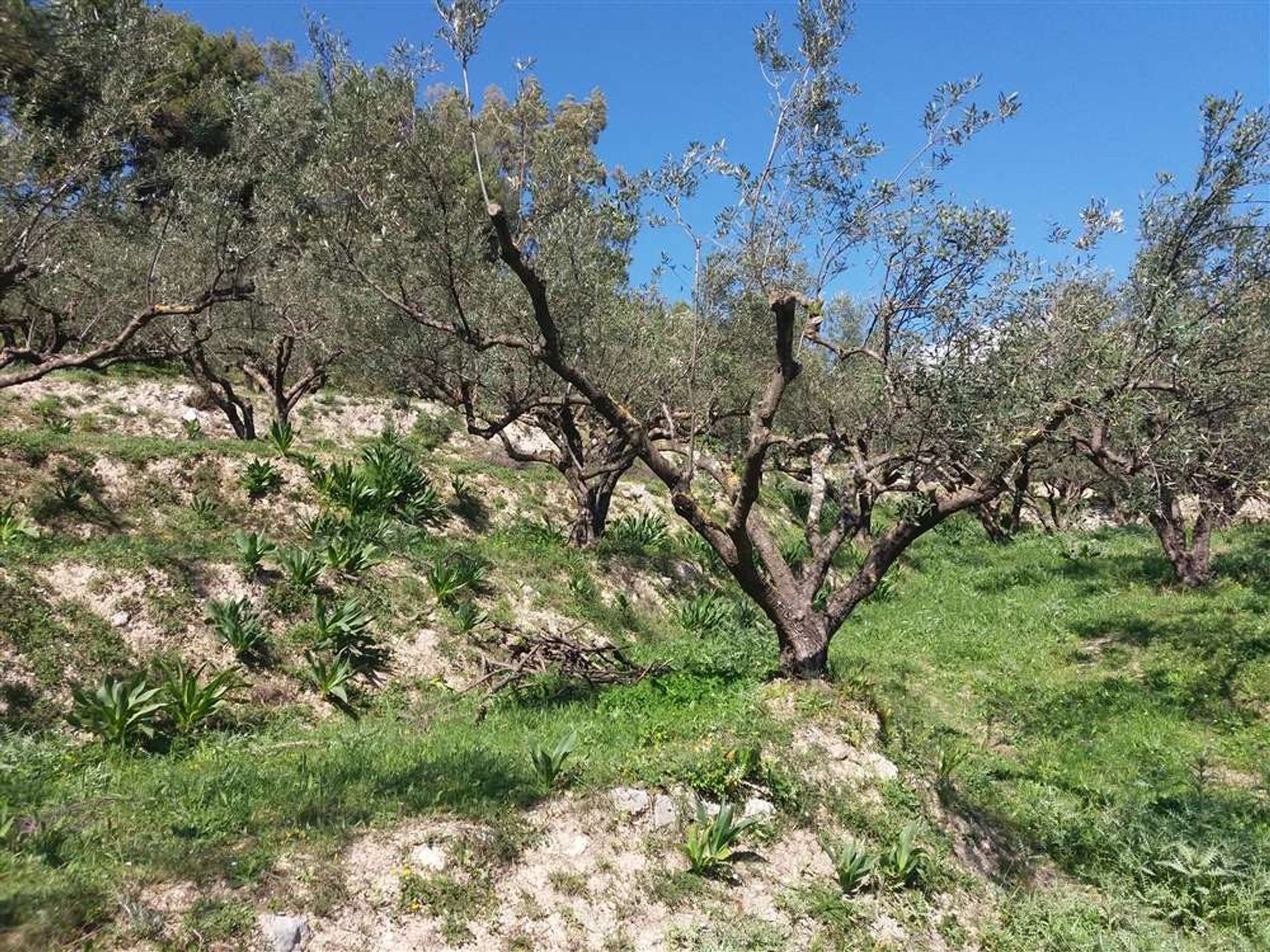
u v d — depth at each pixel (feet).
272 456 45.83
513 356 38.96
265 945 14.55
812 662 29.43
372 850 17.26
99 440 43.01
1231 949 19.71
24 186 28.68
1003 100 24.75
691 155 26.94
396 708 31.19
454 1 22.44
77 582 29.71
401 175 25.62
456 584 38.34
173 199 37.96
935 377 25.76
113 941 13.75
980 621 49.52
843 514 32.40
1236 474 30.12
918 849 21.50
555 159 30.01
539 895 17.54
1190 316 26.37
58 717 25.39
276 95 36.04
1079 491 74.79
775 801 22.03
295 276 47.42
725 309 37.01
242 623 30.27
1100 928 20.40
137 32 29.60
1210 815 25.13
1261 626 40.27
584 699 30.09
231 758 23.45
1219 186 29.53
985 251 25.75
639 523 58.08
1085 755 31.42
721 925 17.92
